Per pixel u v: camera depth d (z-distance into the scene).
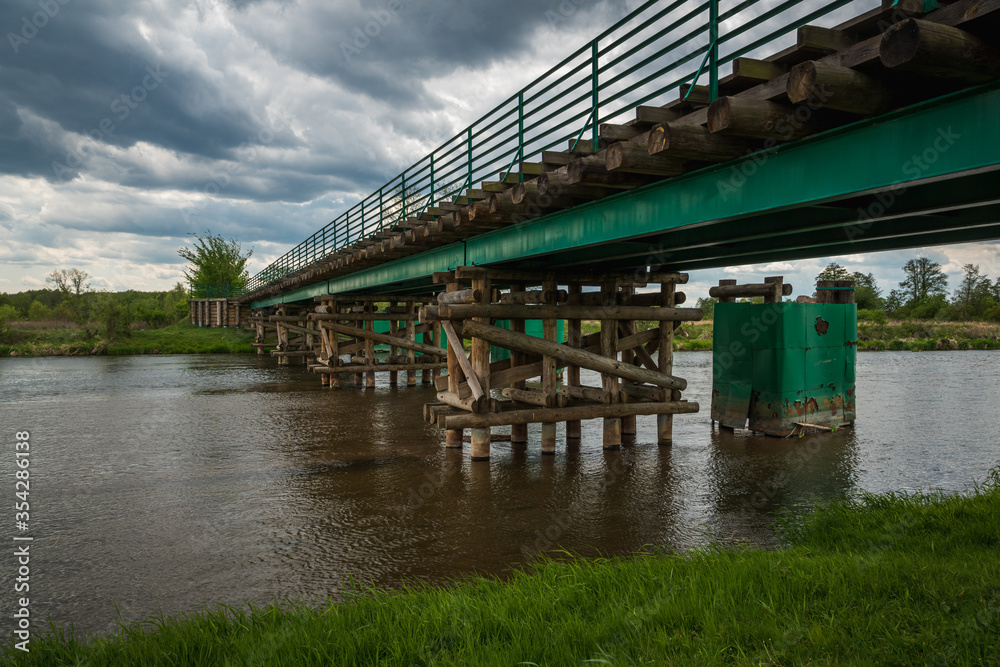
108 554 6.36
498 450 11.12
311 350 29.66
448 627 3.85
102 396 19.08
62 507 7.93
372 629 3.81
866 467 9.76
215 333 47.47
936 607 3.68
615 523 7.17
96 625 4.85
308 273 22.12
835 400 12.95
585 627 3.73
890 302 74.19
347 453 10.96
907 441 11.71
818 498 8.06
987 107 3.80
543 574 5.04
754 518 7.32
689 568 4.77
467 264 11.56
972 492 8.04
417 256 14.24
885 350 43.41
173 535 6.91
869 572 4.33
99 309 45.47
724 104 4.54
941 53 3.43
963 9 3.54
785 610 3.82
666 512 7.56
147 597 5.37
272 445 11.68
